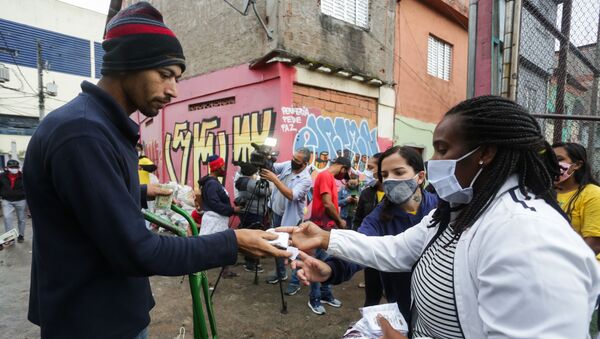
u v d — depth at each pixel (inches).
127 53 40.2
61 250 38.9
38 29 610.9
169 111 320.8
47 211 38.6
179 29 300.8
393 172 67.3
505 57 94.4
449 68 368.8
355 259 52.4
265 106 227.0
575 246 26.5
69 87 647.8
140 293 45.8
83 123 36.4
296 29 223.1
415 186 66.1
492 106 33.6
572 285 25.0
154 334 113.0
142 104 43.9
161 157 335.9
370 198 115.3
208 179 159.8
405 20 305.1
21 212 236.4
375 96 279.9
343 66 251.9
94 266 39.8
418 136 324.8
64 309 39.5
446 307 34.3
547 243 26.0
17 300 139.0
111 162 37.5
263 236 46.6
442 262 35.4
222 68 258.2
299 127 226.8
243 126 243.3
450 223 38.3
